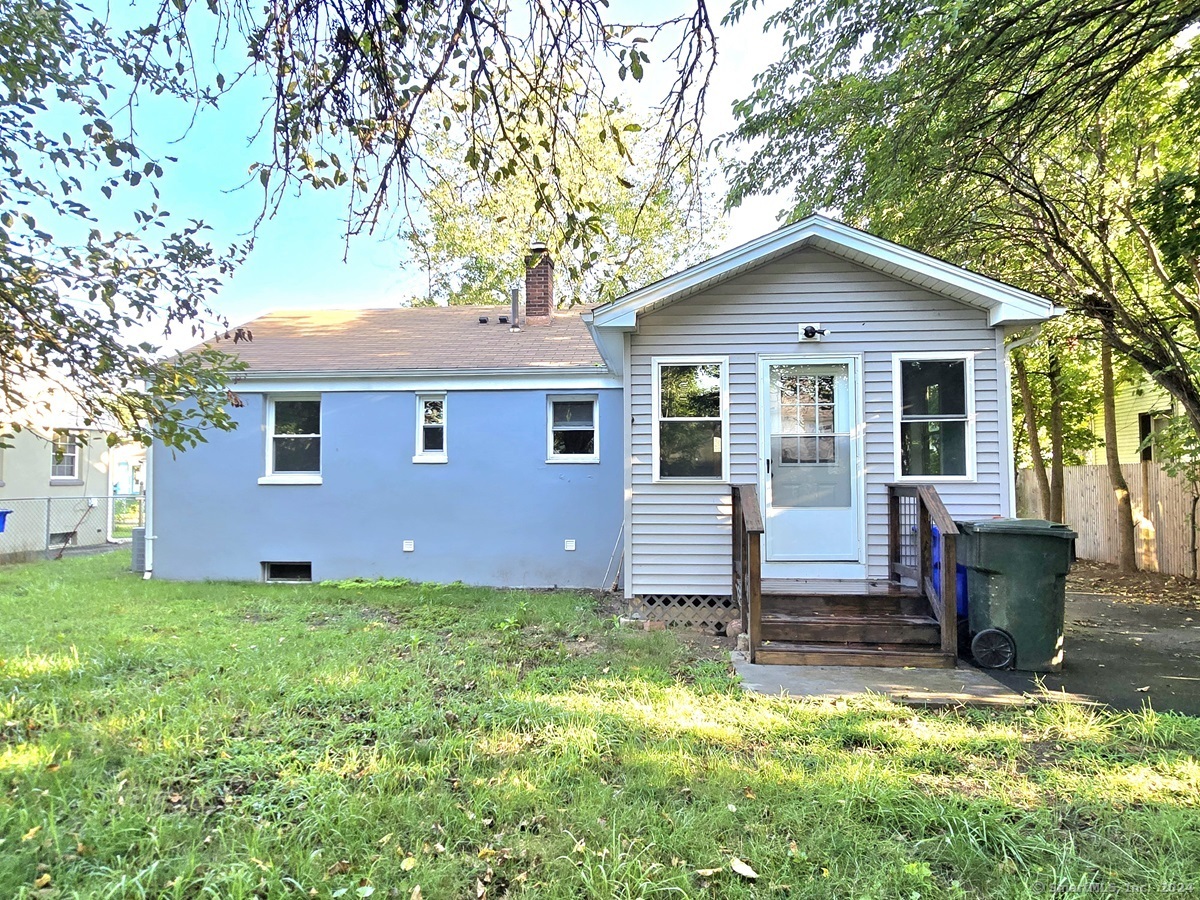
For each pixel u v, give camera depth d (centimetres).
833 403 707
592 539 960
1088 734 383
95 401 430
